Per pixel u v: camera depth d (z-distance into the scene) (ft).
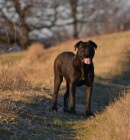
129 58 93.91
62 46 121.19
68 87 40.52
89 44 36.24
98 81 67.67
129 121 29.43
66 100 40.55
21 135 29.01
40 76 59.41
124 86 65.92
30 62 102.47
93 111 40.70
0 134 28.12
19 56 113.19
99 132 29.60
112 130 28.76
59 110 39.04
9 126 29.99
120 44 107.76
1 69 44.83
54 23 147.54
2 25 109.91
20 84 42.39
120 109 34.78
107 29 164.76
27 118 33.24
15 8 128.36
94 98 49.96
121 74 81.15
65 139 29.48
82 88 53.98
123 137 26.63
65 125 33.53
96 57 99.30
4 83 40.47
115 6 167.02
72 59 38.17
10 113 32.24
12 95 38.17
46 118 34.55
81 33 169.27
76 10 152.56
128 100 38.75
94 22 157.99
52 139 29.27
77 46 37.04
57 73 40.16
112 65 88.53
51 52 113.29
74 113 38.09
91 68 37.24
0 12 121.39
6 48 48.39
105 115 35.83
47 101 39.86
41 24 143.54
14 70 45.91
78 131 31.76
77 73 37.11
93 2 154.71
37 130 31.01
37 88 45.85
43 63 99.30
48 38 154.92
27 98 38.45
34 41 148.46
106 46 108.47
